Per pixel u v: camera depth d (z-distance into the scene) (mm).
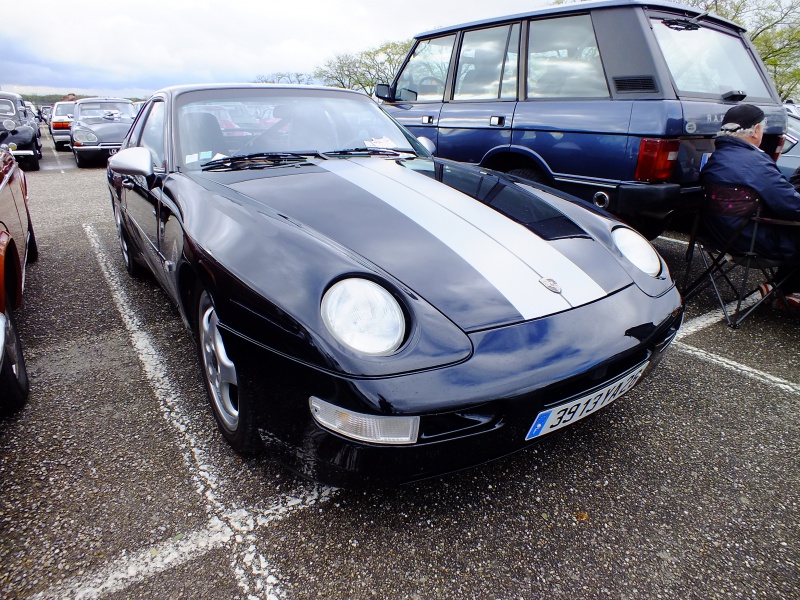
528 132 3521
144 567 1304
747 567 1334
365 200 1812
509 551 1370
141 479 1606
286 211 1682
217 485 1586
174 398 2062
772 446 1822
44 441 1779
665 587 1274
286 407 1312
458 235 1644
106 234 4770
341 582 1271
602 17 3166
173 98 2381
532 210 1937
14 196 2816
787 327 2855
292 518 1464
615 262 1713
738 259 2799
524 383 1255
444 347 1245
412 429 1206
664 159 2850
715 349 2578
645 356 1565
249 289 1355
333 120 2566
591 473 1671
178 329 2707
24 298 3150
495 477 1647
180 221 1786
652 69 2928
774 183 2547
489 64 3877
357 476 1284
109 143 9766
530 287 1462
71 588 1243
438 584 1271
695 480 1646
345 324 1234
